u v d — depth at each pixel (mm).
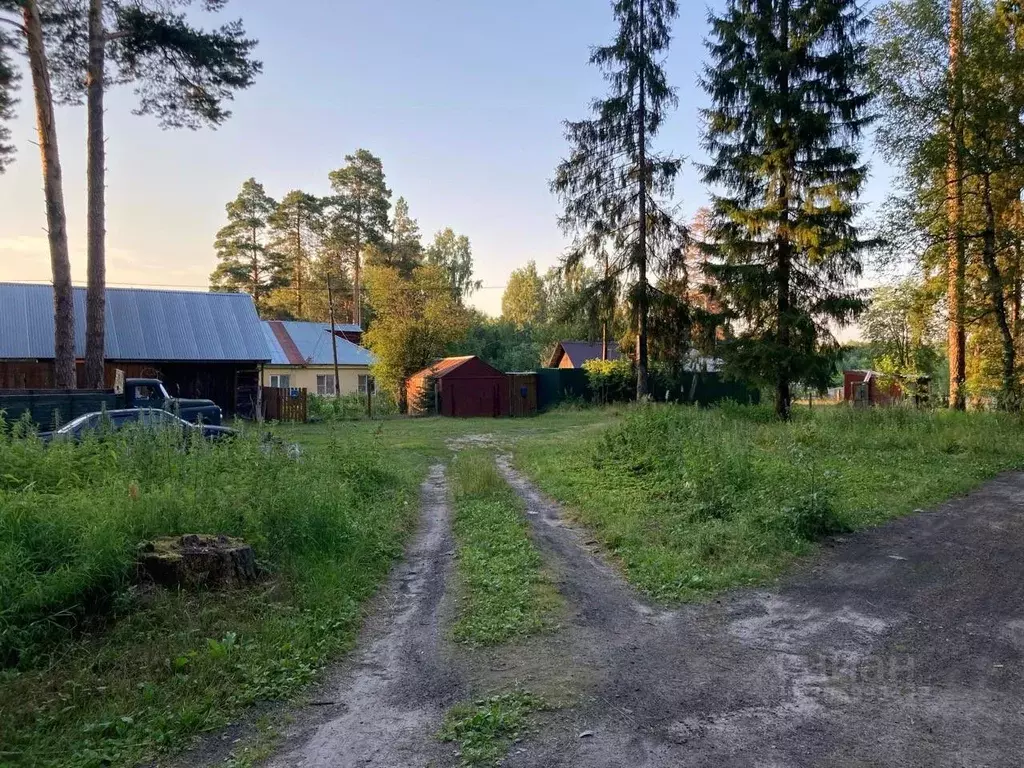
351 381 40750
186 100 18766
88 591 4941
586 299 22547
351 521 7707
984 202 17375
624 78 21250
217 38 18078
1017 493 9688
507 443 19688
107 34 17359
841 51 16891
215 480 7535
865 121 16875
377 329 38344
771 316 17734
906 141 17766
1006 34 17016
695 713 3797
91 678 4238
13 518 5250
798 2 17016
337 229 57438
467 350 58312
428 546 8094
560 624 5215
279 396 28484
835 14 16484
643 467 11180
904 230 17578
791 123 16750
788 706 3859
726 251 17797
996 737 3461
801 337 17234
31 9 16312
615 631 5102
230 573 5582
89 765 3461
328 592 5801
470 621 5324
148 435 8703
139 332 27281
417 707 4020
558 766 3297
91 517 5656
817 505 7707
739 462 9328
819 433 14344
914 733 3523
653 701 3947
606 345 40594
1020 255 17188
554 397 34281
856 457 12422
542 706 3896
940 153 16766
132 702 4027
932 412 16859
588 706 3893
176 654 4547
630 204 21938
